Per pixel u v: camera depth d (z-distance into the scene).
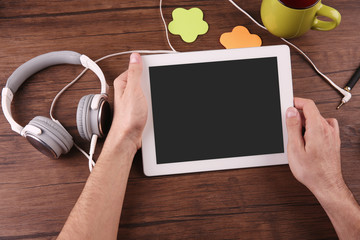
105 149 0.67
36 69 0.73
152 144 0.70
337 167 0.68
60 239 0.60
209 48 0.77
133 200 0.71
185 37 0.77
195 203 0.72
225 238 0.71
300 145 0.68
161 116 0.70
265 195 0.73
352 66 0.77
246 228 0.72
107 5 0.77
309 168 0.67
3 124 0.73
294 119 0.68
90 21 0.76
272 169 0.73
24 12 0.76
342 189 0.67
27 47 0.75
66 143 0.67
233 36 0.77
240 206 0.72
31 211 0.70
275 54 0.70
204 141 0.70
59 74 0.75
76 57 0.70
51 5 0.76
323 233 0.71
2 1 0.76
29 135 0.64
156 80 0.69
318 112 0.69
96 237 0.61
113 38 0.76
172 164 0.70
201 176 0.73
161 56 0.69
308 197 0.72
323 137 0.67
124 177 0.67
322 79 0.76
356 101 0.76
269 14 0.68
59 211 0.70
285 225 0.72
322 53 0.77
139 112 0.67
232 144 0.70
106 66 0.76
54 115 0.74
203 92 0.70
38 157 0.72
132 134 0.68
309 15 0.65
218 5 0.78
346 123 0.75
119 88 0.70
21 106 0.74
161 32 0.77
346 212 0.65
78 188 0.71
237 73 0.70
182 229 0.71
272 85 0.71
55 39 0.76
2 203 0.70
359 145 0.74
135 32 0.77
